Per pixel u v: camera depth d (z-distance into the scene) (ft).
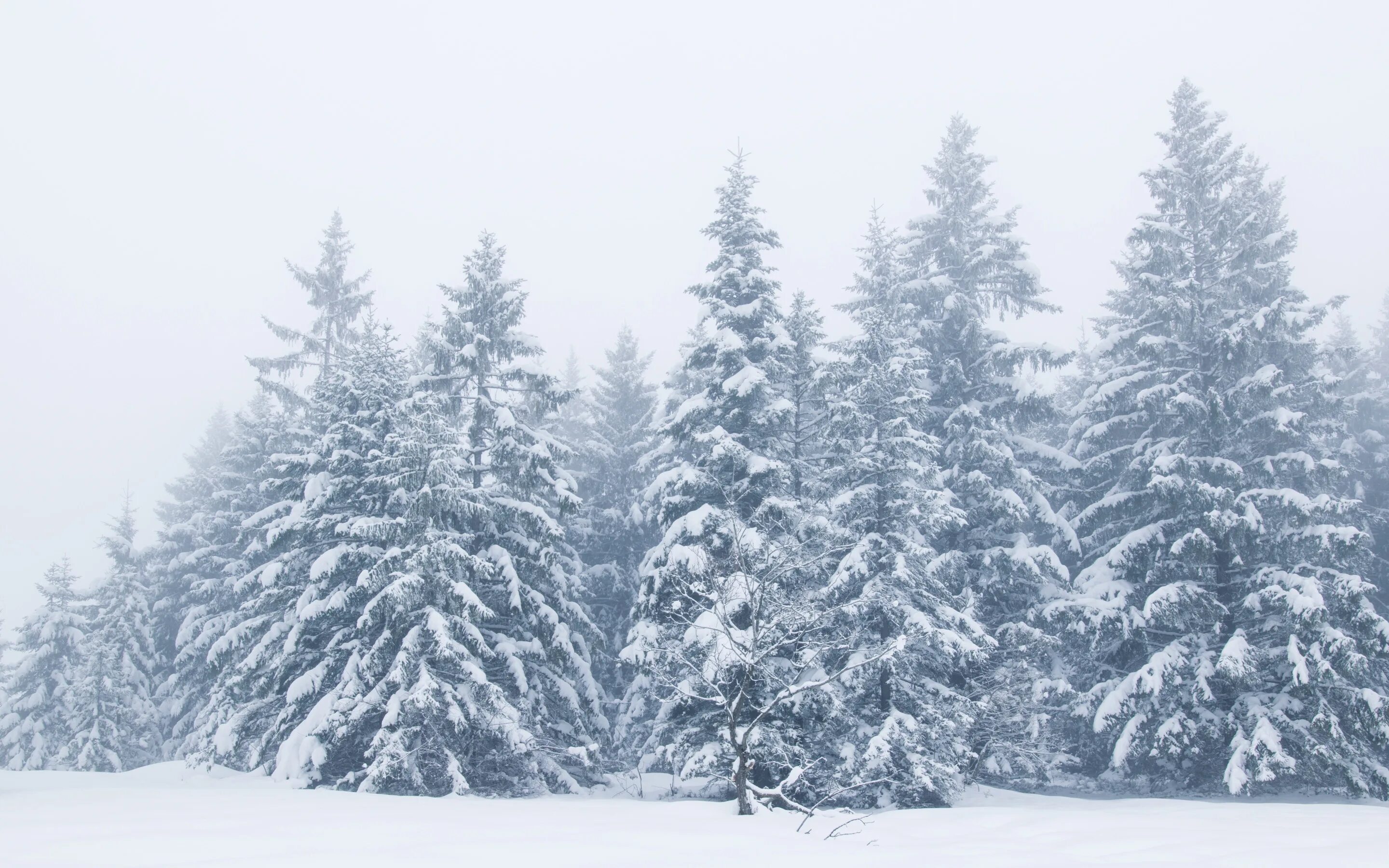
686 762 56.13
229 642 71.67
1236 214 77.00
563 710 67.72
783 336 67.26
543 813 38.29
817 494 66.08
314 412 92.99
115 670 101.60
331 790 53.52
